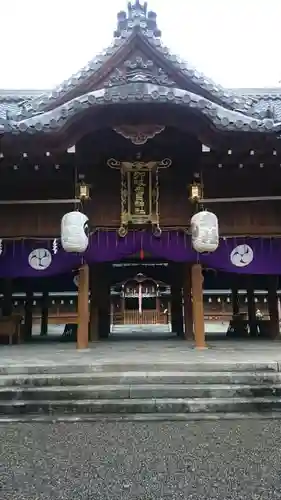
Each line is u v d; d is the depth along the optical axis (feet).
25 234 38.70
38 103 35.24
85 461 15.75
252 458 15.88
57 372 25.36
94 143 37.06
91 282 48.62
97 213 38.47
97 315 48.32
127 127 34.17
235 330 60.85
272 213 39.27
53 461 15.79
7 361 27.91
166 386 23.50
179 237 38.42
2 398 22.88
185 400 22.48
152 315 98.02
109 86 33.91
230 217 39.14
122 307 98.48
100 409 22.09
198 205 38.19
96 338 47.60
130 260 54.49
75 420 20.99
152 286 91.40
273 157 36.19
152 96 30.91
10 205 39.17
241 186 39.34
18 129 32.09
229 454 16.33
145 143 36.94
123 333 65.87
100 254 38.17
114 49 35.35
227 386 23.48
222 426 19.97
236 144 34.30
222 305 98.37
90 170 38.78
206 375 24.35
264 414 21.67
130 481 13.92
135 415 21.62
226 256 38.86
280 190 39.34
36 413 22.04
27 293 60.29
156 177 38.24
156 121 33.40
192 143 36.88
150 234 38.32
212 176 39.34
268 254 39.14
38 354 33.35
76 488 13.42
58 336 63.36
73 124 32.78
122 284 90.07
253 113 35.70
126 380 24.29
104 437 18.49
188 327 48.19
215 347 38.58
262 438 18.17
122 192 38.11
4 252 39.22
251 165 38.29
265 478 14.08
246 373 24.73
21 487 13.53
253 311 59.93
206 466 15.15
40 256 38.91
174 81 36.06
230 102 35.86
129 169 38.17
